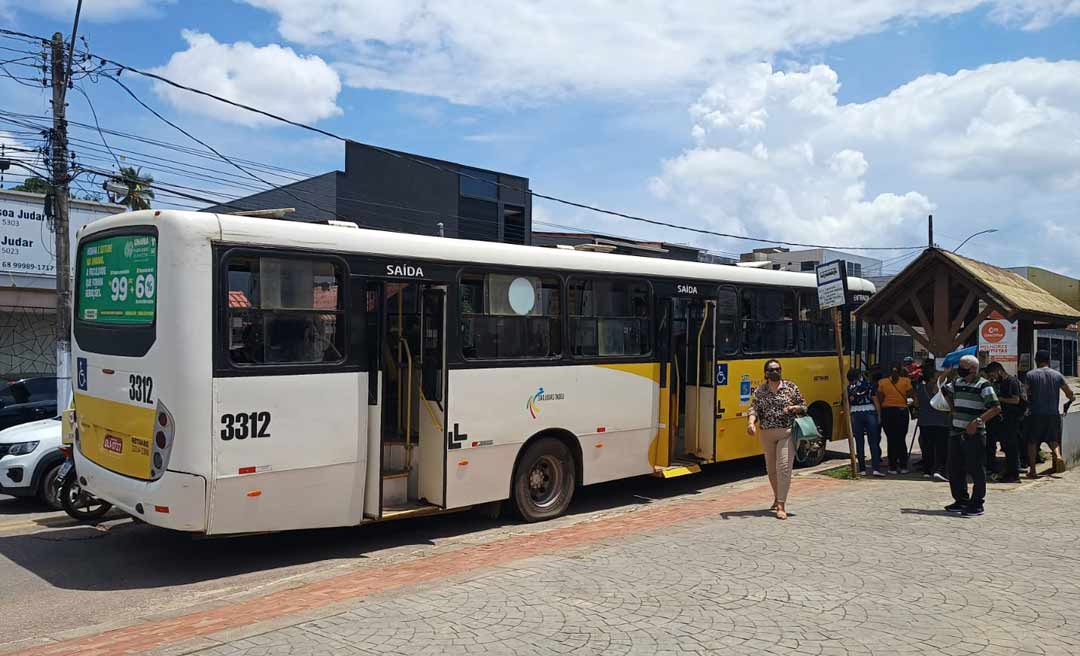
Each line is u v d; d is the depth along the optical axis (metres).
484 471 8.84
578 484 10.02
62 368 14.88
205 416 6.82
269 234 7.27
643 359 10.62
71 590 7.02
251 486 7.08
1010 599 6.01
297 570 7.64
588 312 9.98
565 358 9.66
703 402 11.46
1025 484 11.38
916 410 12.93
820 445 13.80
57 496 9.99
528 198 34.81
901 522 8.72
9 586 7.12
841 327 14.02
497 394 8.94
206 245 6.92
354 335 7.79
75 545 8.51
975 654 4.93
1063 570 6.80
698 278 11.33
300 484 7.40
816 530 8.31
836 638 5.18
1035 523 8.67
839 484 11.49
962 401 9.28
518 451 9.21
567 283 9.72
